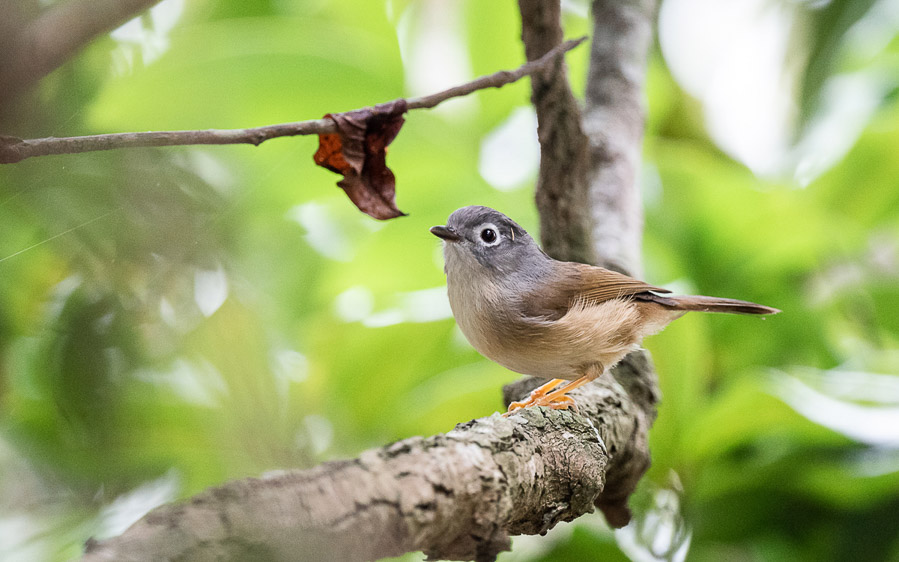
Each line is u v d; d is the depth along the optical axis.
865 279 9.41
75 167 3.98
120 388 4.29
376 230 9.28
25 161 3.89
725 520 7.52
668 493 7.68
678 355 7.56
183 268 4.25
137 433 4.63
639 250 8.03
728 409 7.05
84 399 4.26
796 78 11.47
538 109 6.55
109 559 2.68
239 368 4.65
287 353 7.68
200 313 4.44
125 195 4.08
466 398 7.65
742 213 8.82
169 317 4.35
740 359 8.73
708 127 11.84
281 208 8.20
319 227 9.55
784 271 9.07
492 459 4.20
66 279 4.41
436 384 8.30
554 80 6.22
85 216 3.99
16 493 4.86
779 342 8.76
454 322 8.30
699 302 7.29
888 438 6.66
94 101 4.68
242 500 3.06
